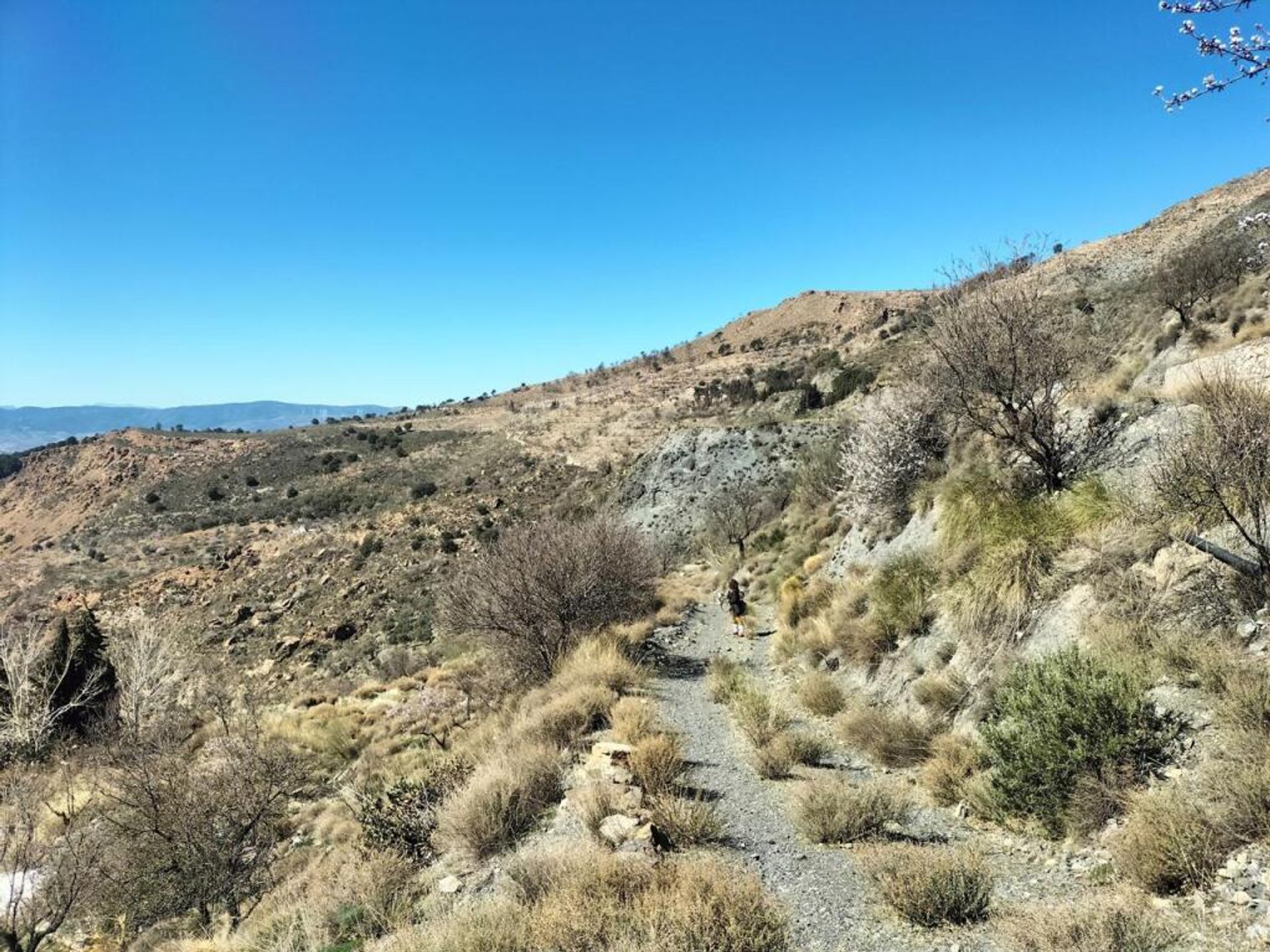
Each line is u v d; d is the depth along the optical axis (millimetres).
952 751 6965
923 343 10742
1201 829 4023
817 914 4609
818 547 20734
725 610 20547
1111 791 4844
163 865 9227
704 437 45531
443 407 139125
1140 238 53875
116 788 10750
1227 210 49156
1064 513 8102
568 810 6730
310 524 65562
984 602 8180
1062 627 6973
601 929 4234
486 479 65125
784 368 75562
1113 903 3797
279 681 33594
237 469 93438
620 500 45812
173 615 36906
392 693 20062
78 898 9305
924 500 12258
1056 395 9781
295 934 5898
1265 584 5449
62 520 87938
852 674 10461
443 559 44750
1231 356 10023
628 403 87000
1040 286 9609
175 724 16016
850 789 6480
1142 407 9562
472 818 6652
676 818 6090
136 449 101562
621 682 11609
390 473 79125
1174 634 5848
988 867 4887
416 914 5602
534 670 14359
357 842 7992
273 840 10211
